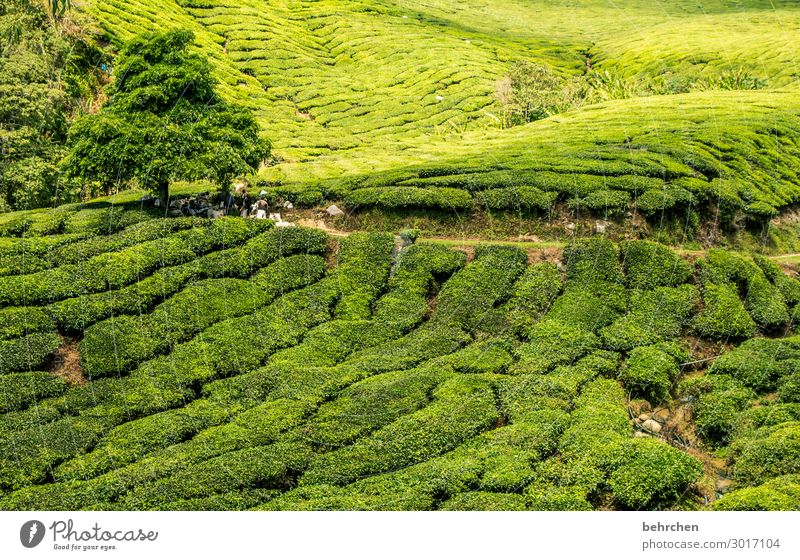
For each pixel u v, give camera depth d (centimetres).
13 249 3002
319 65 7944
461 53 8506
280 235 3250
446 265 3119
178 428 2350
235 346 2725
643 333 2788
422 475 2117
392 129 6166
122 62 3512
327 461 2197
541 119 5631
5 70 4106
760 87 6228
